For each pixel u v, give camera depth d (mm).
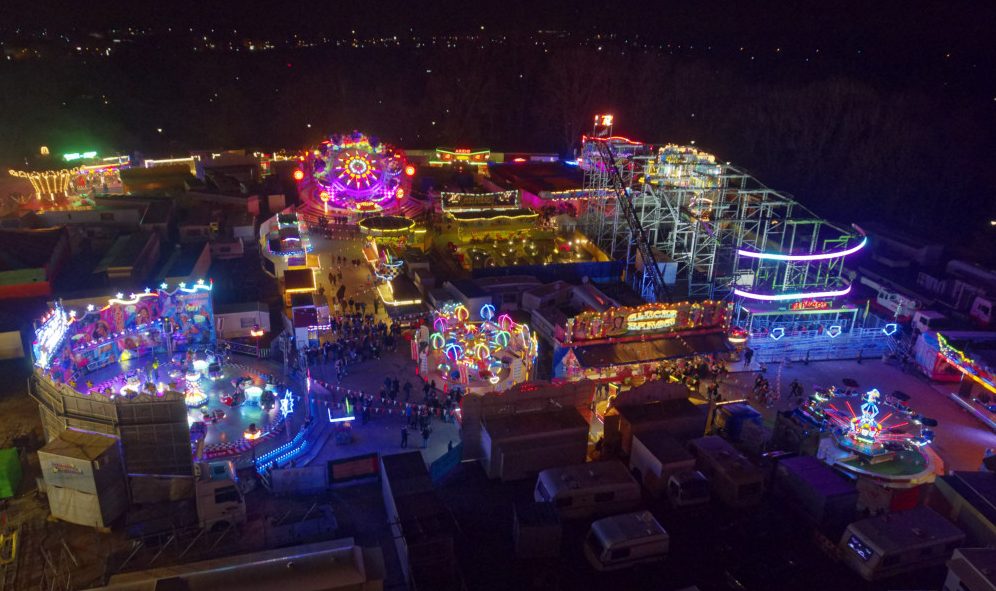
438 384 49750
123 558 29531
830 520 31594
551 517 29156
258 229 81562
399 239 78250
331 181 92000
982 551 26609
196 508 32438
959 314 61750
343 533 32375
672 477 32750
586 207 86312
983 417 48469
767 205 66125
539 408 37812
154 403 33125
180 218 82312
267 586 24719
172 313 52000
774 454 37719
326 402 46781
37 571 29969
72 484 32000
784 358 56500
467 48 155875
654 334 52156
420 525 28156
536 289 64625
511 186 97688
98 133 124562
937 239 80062
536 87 151375
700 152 80312
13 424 42438
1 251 59781
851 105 109312
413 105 153375
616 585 27906
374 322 60406
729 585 27922
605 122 86562
